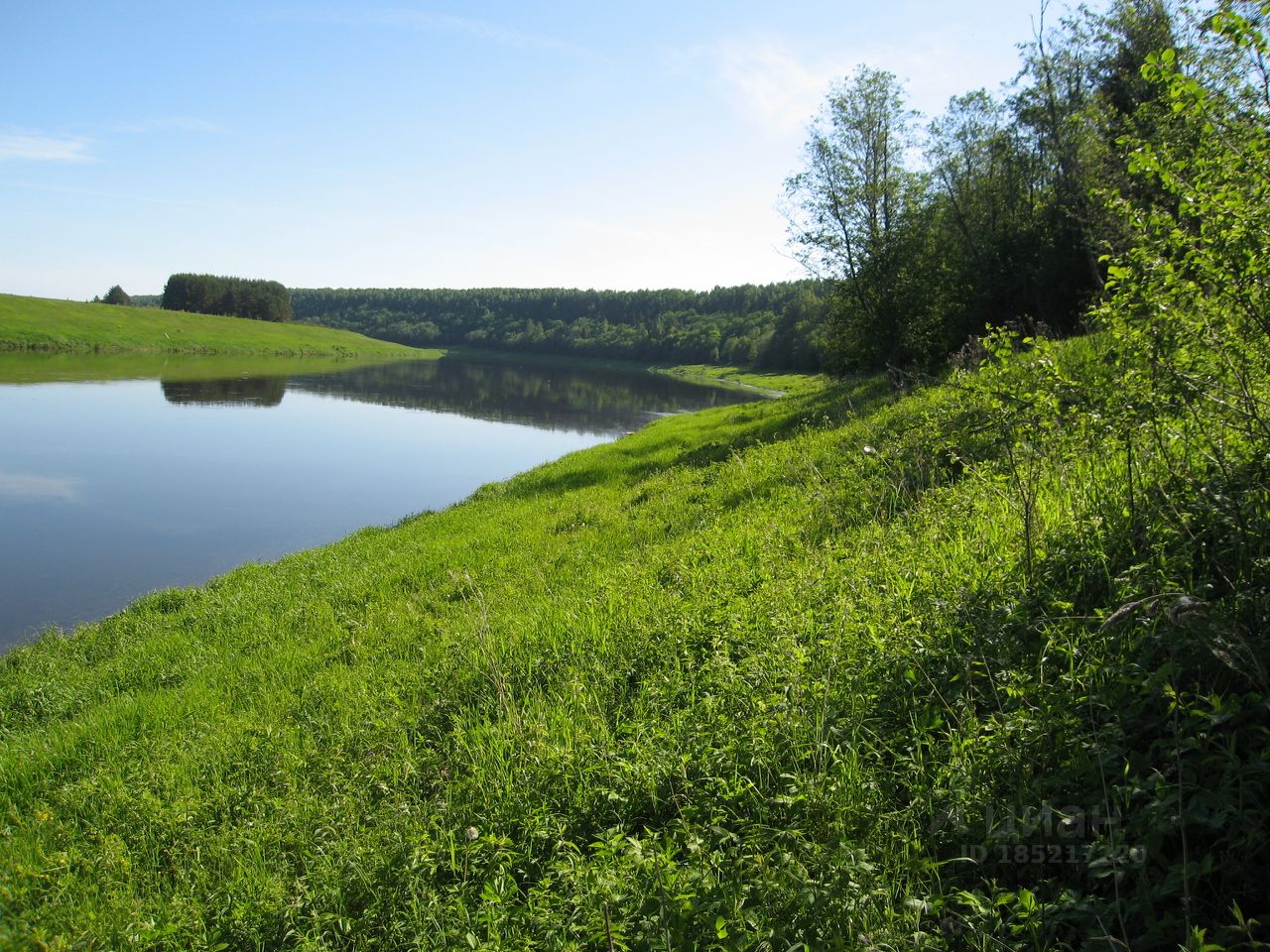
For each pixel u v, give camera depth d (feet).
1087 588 12.42
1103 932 7.27
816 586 17.03
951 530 17.84
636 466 56.80
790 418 61.05
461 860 11.62
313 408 140.56
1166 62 11.09
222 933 11.42
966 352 37.47
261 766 16.76
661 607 19.30
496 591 28.12
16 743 21.71
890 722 11.62
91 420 106.93
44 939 10.98
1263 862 7.48
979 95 87.71
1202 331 10.81
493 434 118.52
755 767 11.32
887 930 7.92
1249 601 9.52
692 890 8.98
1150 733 9.23
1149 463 12.89
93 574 47.19
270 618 31.19
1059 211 65.72
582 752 13.26
